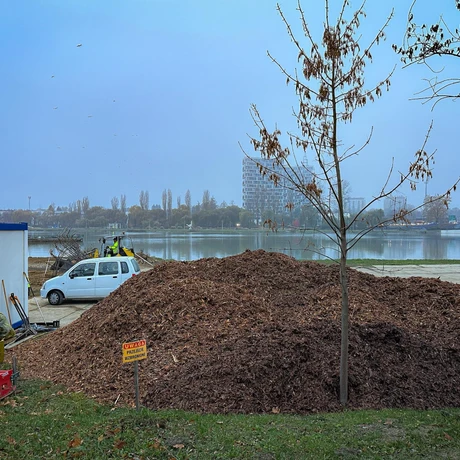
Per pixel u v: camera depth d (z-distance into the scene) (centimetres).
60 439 459
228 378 591
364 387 595
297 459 403
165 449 426
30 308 1470
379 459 398
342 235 562
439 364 658
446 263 2617
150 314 808
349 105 533
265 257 1111
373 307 842
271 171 563
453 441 434
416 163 534
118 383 632
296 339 659
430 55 509
